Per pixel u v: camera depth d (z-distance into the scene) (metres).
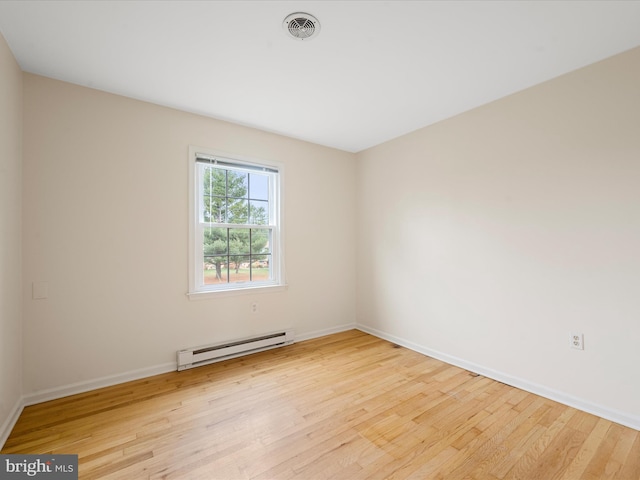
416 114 2.83
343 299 3.93
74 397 2.19
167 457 1.59
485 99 2.54
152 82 2.26
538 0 1.50
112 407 2.06
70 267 2.23
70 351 2.23
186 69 2.10
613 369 1.93
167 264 2.64
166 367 2.63
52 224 2.17
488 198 2.59
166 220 2.64
